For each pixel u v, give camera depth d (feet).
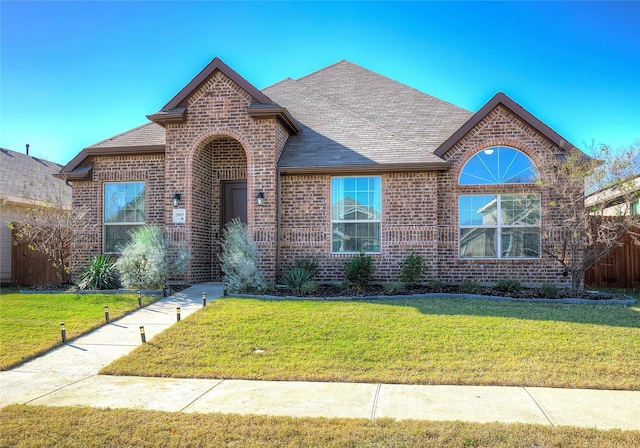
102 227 51.06
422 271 44.57
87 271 45.03
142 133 53.11
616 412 18.17
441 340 26.91
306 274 43.19
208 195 50.75
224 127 46.85
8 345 27.71
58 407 19.07
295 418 17.69
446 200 46.85
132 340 28.91
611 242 40.88
